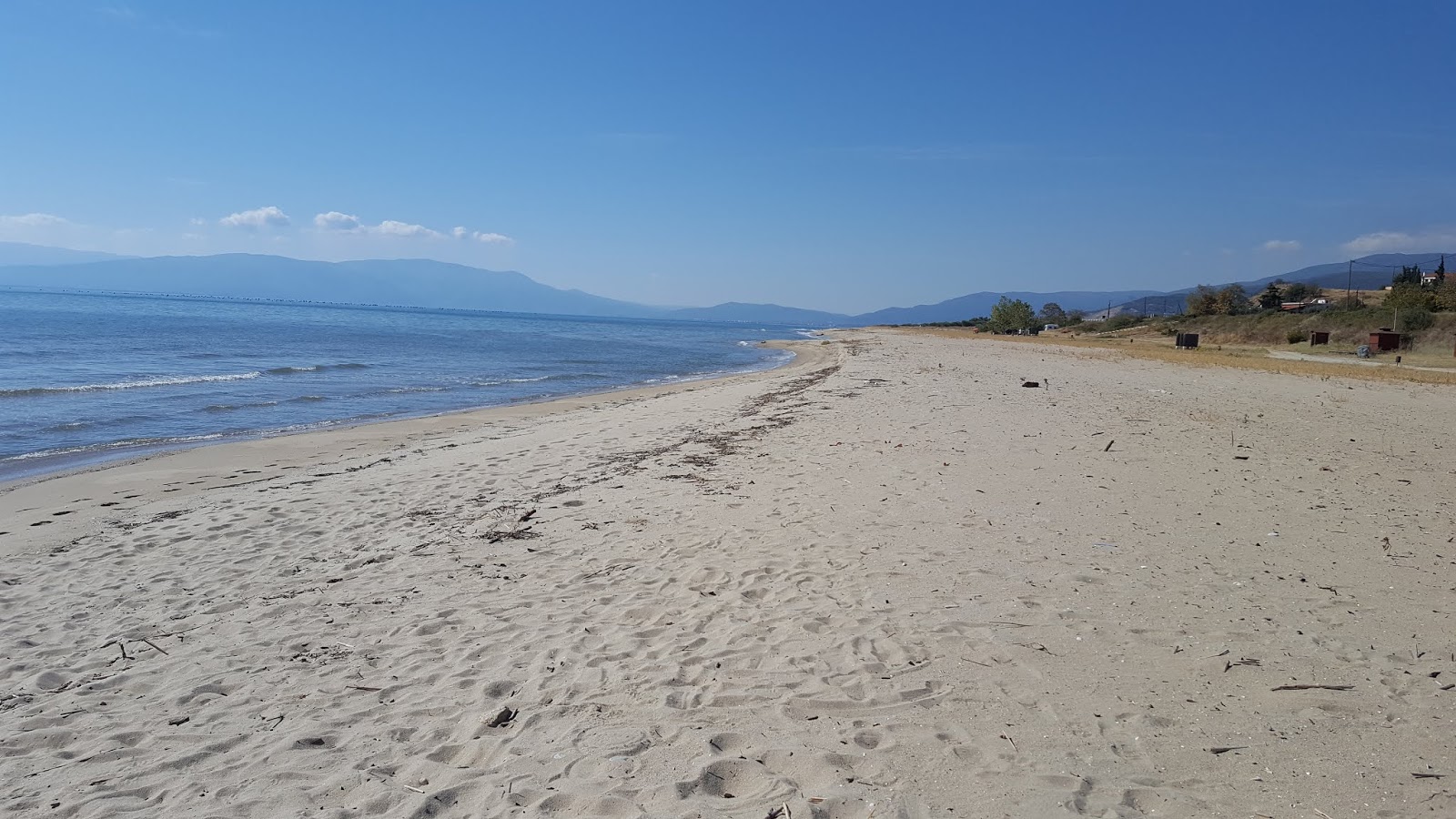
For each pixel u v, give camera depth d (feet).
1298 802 9.58
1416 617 15.53
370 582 19.47
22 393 62.28
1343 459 33.27
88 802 10.44
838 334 347.77
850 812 9.61
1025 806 9.62
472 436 47.65
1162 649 14.23
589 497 28.22
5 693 13.78
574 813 9.84
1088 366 97.30
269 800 10.37
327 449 43.39
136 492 32.09
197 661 15.05
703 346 229.45
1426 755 10.53
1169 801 9.68
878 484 28.45
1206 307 247.29
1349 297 222.89
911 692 12.82
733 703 12.66
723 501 26.73
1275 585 17.51
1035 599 16.88
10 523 26.91
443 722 12.38
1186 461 32.12
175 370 86.74
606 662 14.35
